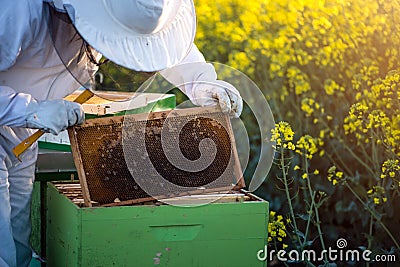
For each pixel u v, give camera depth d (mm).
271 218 5160
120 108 4301
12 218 3986
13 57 3527
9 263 3781
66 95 3951
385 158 5484
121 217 3650
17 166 3926
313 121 6027
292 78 5945
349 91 5824
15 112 3531
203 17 6441
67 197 3830
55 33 3561
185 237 3750
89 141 3688
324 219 5617
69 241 3734
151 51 3541
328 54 5777
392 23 5742
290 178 5754
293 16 6098
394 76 5125
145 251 3701
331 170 5129
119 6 3398
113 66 3766
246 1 6367
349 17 5945
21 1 3488
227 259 3807
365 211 5488
